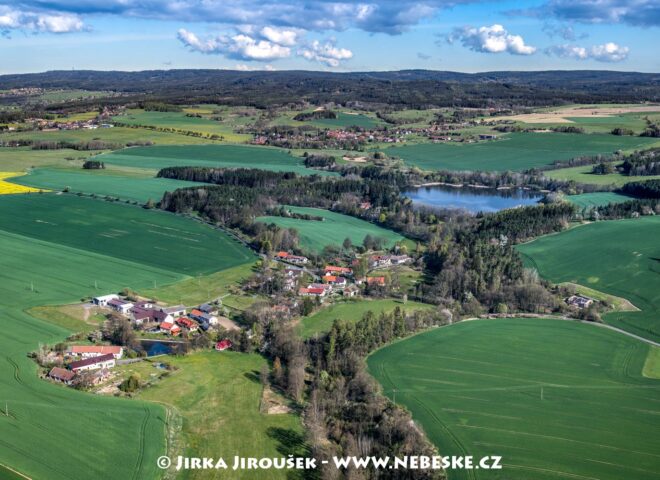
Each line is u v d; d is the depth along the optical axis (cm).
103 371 12538
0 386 11700
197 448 10225
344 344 13400
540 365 13412
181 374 12731
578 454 10188
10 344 13500
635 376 13000
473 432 10781
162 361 13300
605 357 13900
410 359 13600
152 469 9556
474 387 12369
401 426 10400
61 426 10519
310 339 14138
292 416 11275
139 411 11156
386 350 14050
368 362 13412
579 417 11325
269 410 11456
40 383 11912
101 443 10119
